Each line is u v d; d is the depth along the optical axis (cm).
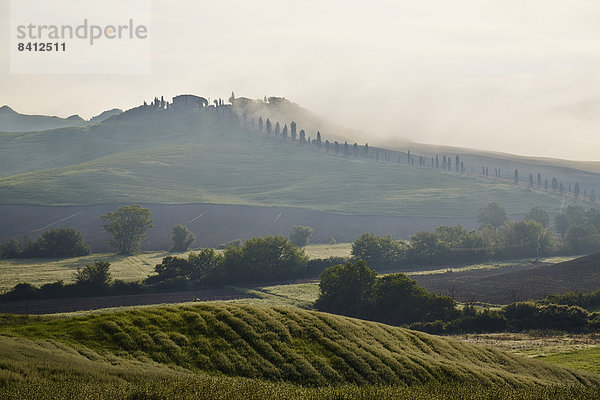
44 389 6088
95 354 8069
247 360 8706
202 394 6328
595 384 11156
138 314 9600
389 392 7331
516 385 9550
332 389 7350
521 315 19638
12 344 7681
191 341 8925
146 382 6888
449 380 9162
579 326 18662
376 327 10975
